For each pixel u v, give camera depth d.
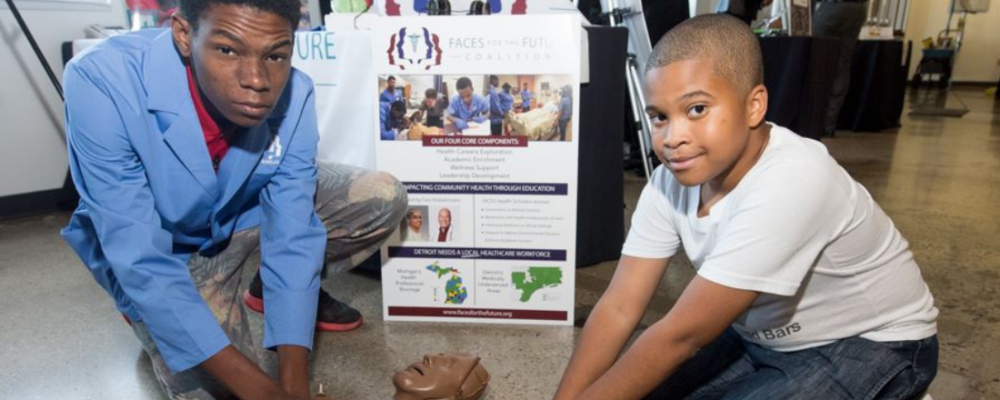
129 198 0.86
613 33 1.70
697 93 0.68
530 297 1.44
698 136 0.69
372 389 1.18
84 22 2.62
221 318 1.10
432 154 1.38
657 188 0.93
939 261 1.93
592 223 1.82
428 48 1.32
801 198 0.70
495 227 1.41
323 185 1.27
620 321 0.94
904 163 3.65
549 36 1.29
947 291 1.69
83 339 1.42
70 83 0.85
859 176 3.27
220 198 1.00
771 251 0.70
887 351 0.81
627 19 2.38
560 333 1.42
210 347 0.86
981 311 1.56
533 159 1.36
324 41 1.44
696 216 0.85
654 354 0.75
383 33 1.33
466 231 1.42
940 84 9.36
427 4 1.57
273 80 0.81
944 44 9.34
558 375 1.23
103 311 1.59
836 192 0.73
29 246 2.16
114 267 0.85
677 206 0.89
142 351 1.36
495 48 1.31
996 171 3.41
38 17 2.48
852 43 4.40
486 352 1.33
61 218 2.54
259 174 1.03
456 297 1.46
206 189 0.94
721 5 3.27
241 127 0.97
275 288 0.99
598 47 1.66
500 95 1.33
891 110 5.23
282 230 1.02
